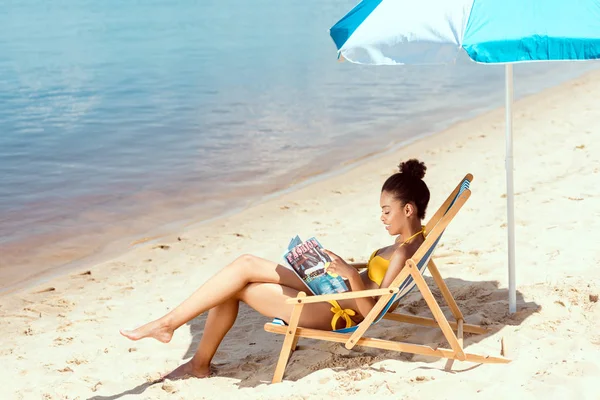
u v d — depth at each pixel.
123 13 31.84
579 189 7.48
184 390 4.26
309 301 4.08
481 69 17.81
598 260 5.54
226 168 10.25
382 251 4.42
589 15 3.79
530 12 3.80
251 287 4.29
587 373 3.80
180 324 4.21
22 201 9.07
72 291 6.35
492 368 4.06
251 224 7.94
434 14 3.94
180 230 7.93
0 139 12.06
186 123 12.92
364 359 4.40
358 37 4.09
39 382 4.59
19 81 17.09
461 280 5.54
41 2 36.72
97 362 4.84
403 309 5.16
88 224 8.25
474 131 11.69
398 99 14.52
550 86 15.48
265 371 4.46
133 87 16.23
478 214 7.21
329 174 9.80
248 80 16.66
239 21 28.02
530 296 5.00
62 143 11.82
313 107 13.91
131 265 6.94
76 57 20.36
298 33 24.22
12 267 7.07
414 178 4.26
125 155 11.07
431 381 3.93
